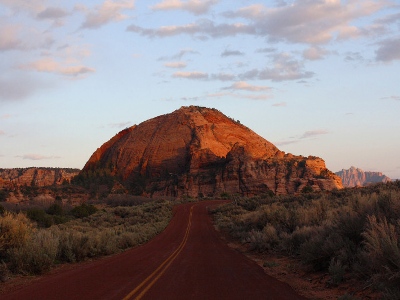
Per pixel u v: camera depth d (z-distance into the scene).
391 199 13.45
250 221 38.34
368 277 10.59
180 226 57.25
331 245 13.52
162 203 98.44
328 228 15.35
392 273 8.99
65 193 164.38
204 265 17.64
